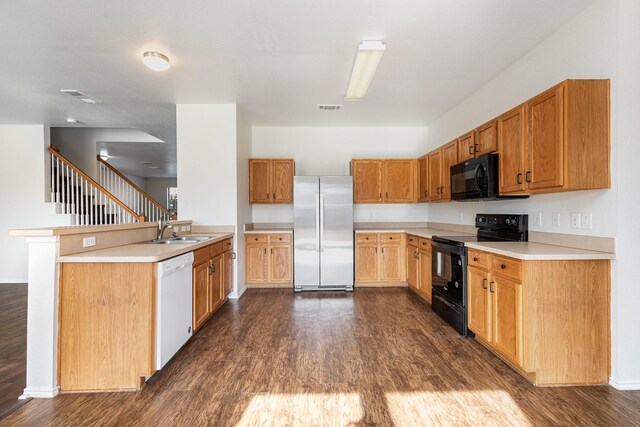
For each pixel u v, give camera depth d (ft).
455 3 7.06
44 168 16.51
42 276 6.66
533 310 6.84
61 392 6.78
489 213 11.44
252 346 9.02
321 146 17.31
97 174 20.49
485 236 11.28
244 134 15.37
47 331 6.64
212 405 6.31
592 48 7.15
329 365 7.91
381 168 16.37
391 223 17.49
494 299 8.09
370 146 17.46
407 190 16.40
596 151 6.72
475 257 9.02
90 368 6.83
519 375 7.39
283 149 17.21
